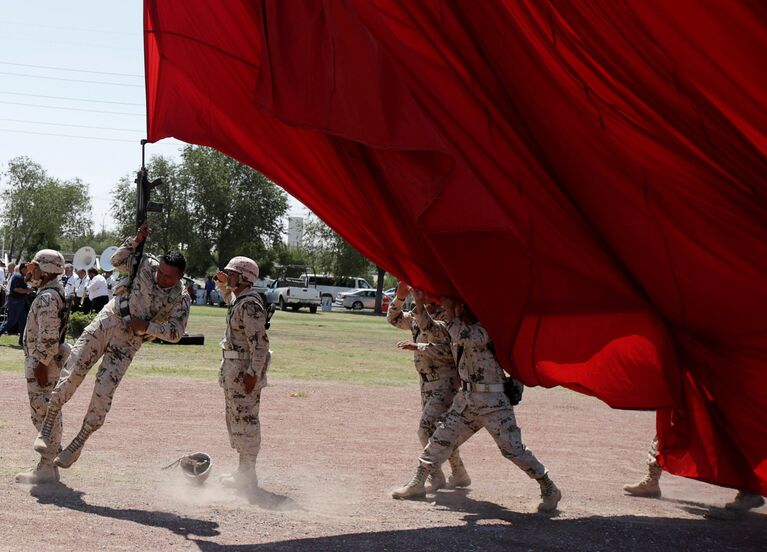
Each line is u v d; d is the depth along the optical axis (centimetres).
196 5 741
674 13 571
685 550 673
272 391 1556
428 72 659
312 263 7669
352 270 7375
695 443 804
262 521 689
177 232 7681
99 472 829
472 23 648
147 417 1190
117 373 759
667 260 696
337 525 689
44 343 778
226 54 745
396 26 656
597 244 709
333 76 666
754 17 551
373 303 6781
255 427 794
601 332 738
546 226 693
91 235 10638
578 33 612
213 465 912
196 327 3300
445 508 775
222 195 7700
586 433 1294
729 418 768
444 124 665
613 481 954
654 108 628
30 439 965
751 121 607
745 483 785
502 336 716
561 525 729
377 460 991
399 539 653
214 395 1439
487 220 646
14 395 1295
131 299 762
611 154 666
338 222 799
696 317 721
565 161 680
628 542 684
